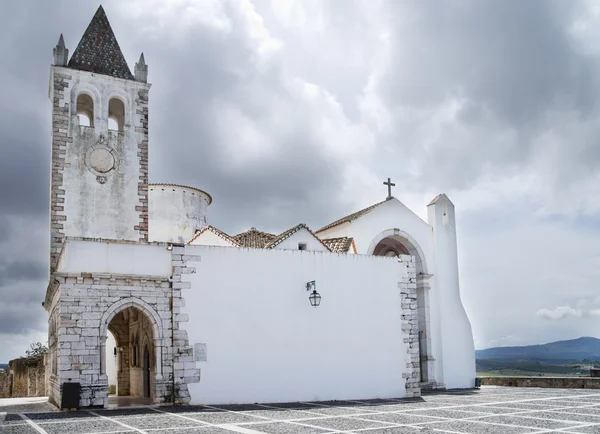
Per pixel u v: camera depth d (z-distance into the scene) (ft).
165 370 76.48
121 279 75.36
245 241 109.91
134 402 80.84
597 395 88.07
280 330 85.35
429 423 55.98
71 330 71.51
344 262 93.20
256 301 84.33
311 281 88.99
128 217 102.53
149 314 76.69
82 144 101.35
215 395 78.79
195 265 80.79
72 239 73.56
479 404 76.84
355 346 91.40
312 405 78.23
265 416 63.57
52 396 84.43
